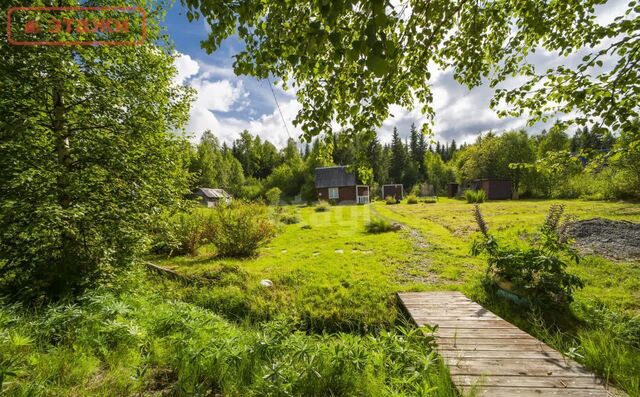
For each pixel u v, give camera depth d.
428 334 3.29
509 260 5.00
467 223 12.59
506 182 27.70
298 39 1.77
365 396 2.20
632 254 6.62
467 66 3.38
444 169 46.94
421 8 2.13
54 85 4.27
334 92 2.34
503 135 30.23
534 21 3.08
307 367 2.29
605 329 3.75
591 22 3.17
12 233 4.41
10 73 4.07
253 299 5.37
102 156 5.01
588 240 7.78
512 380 2.33
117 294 4.32
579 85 2.96
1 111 4.09
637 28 2.64
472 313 4.10
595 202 17.16
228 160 54.66
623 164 8.90
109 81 4.91
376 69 1.19
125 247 5.12
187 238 8.97
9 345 2.34
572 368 2.51
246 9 1.84
